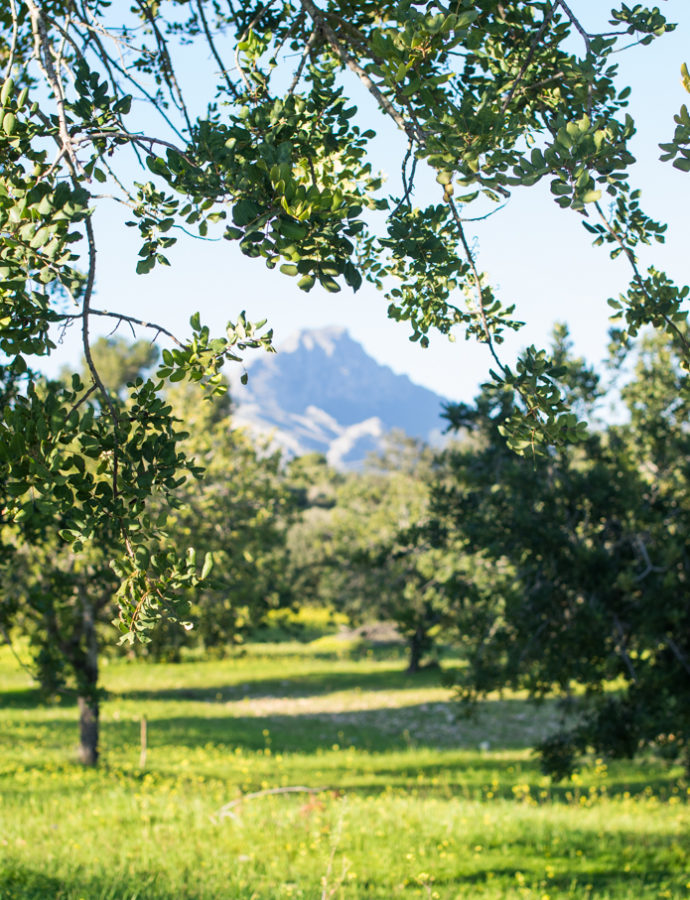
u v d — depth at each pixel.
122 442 2.89
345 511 40.41
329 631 60.81
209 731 23.91
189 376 3.00
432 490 12.73
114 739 21.48
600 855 8.64
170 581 2.78
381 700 32.09
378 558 14.19
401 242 3.19
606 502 10.88
